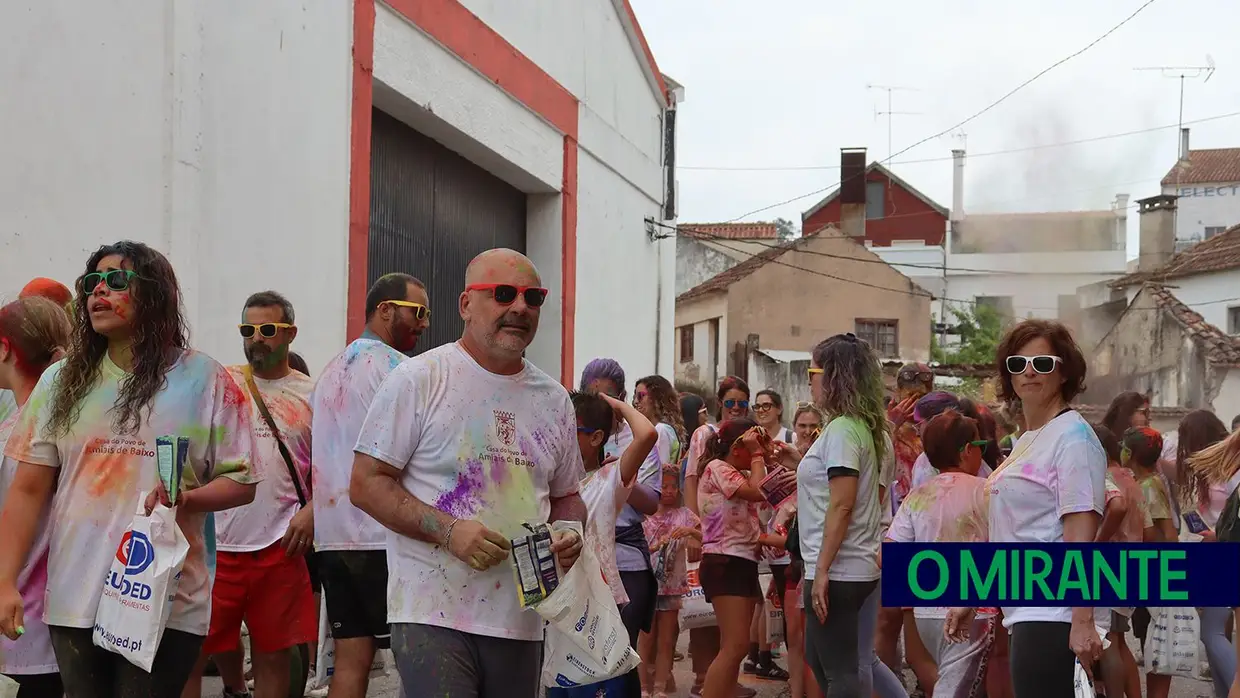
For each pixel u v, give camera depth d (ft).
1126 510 18.93
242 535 16.89
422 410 11.83
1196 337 74.90
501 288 11.98
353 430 16.52
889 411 24.93
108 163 24.63
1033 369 13.84
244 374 18.07
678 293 146.72
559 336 49.67
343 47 33.19
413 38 37.11
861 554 16.29
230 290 28.27
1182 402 74.84
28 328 14.14
